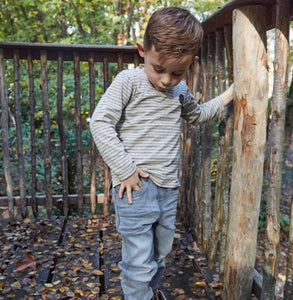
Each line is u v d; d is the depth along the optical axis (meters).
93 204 2.70
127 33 6.36
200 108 1.47
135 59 2.46
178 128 1.35
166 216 1.36
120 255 2.04
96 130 1.19
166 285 1.73
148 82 1.26
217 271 1.85
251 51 1.28
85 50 2.40
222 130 1.69
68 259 1.98
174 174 1.35
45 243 2.20
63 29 7.39
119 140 1.20
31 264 1.88
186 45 1.08
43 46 2.30
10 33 7.11
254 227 1.40
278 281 4.35
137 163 1.27
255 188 1.36
